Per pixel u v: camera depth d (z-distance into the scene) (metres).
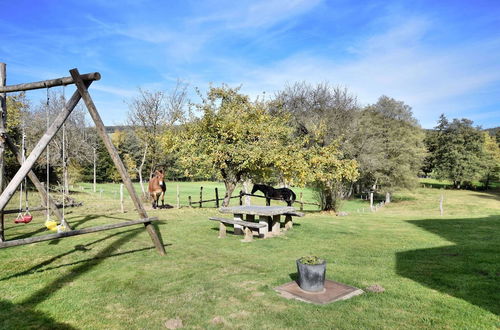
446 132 66.75
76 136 30.16
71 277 6.14
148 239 9.45
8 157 21.91
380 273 6.43
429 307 4.79
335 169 18.42
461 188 67.88
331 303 4.95
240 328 4.22
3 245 5.16
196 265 6.98
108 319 4.47
